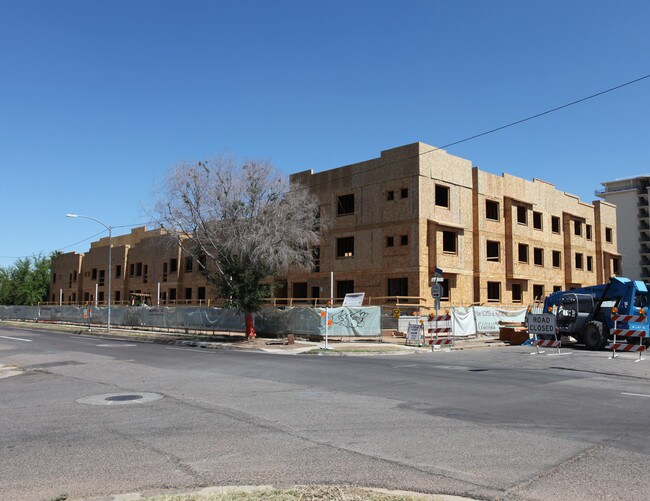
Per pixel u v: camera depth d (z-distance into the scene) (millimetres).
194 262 54375
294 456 6980
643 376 14992
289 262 30984
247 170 29438
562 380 14094
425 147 35906
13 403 11320
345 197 40406
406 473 6273
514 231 41875
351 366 17656
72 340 32500
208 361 19484
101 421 9227
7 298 79250
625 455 6926
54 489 5844
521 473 6242
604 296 24656
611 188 107250
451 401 10820
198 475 6277
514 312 35625
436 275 26812
